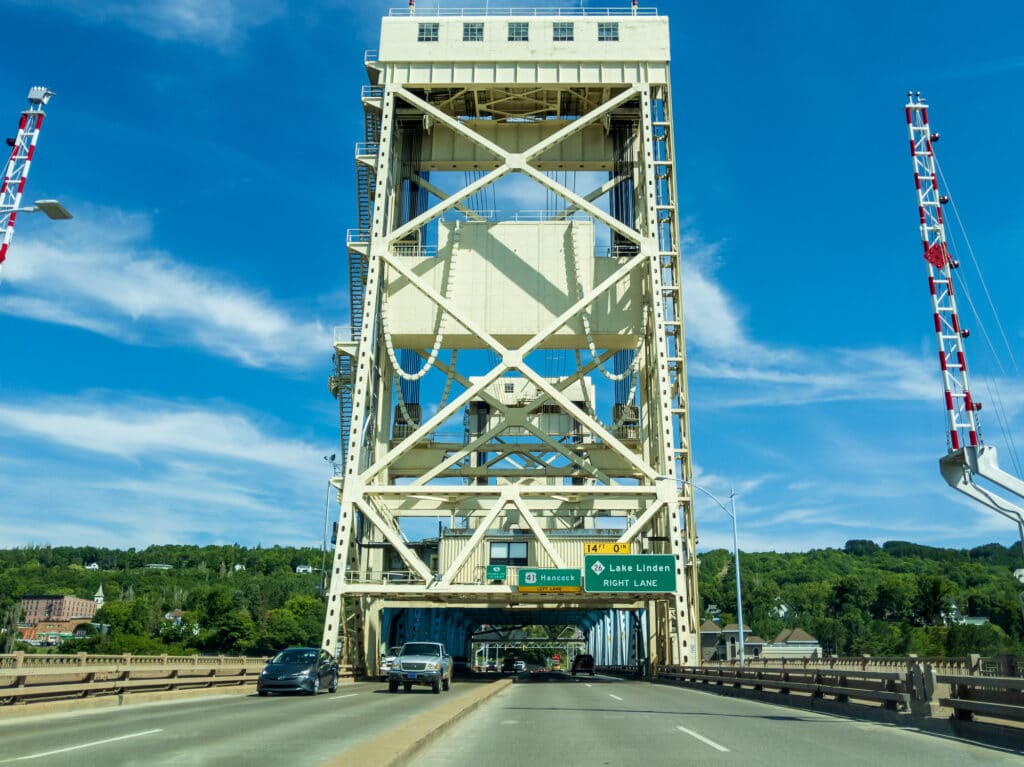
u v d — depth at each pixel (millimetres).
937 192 28953
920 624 147125
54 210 23562
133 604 163000
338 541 44281
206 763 11070
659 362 47500
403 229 50469
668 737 14977
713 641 108438
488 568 45781
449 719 16094
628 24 53469
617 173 55281
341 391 57781
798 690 23984
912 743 14039
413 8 55188
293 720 18156
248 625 137875
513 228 52312
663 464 46000
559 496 48062
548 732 15867
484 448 53094
